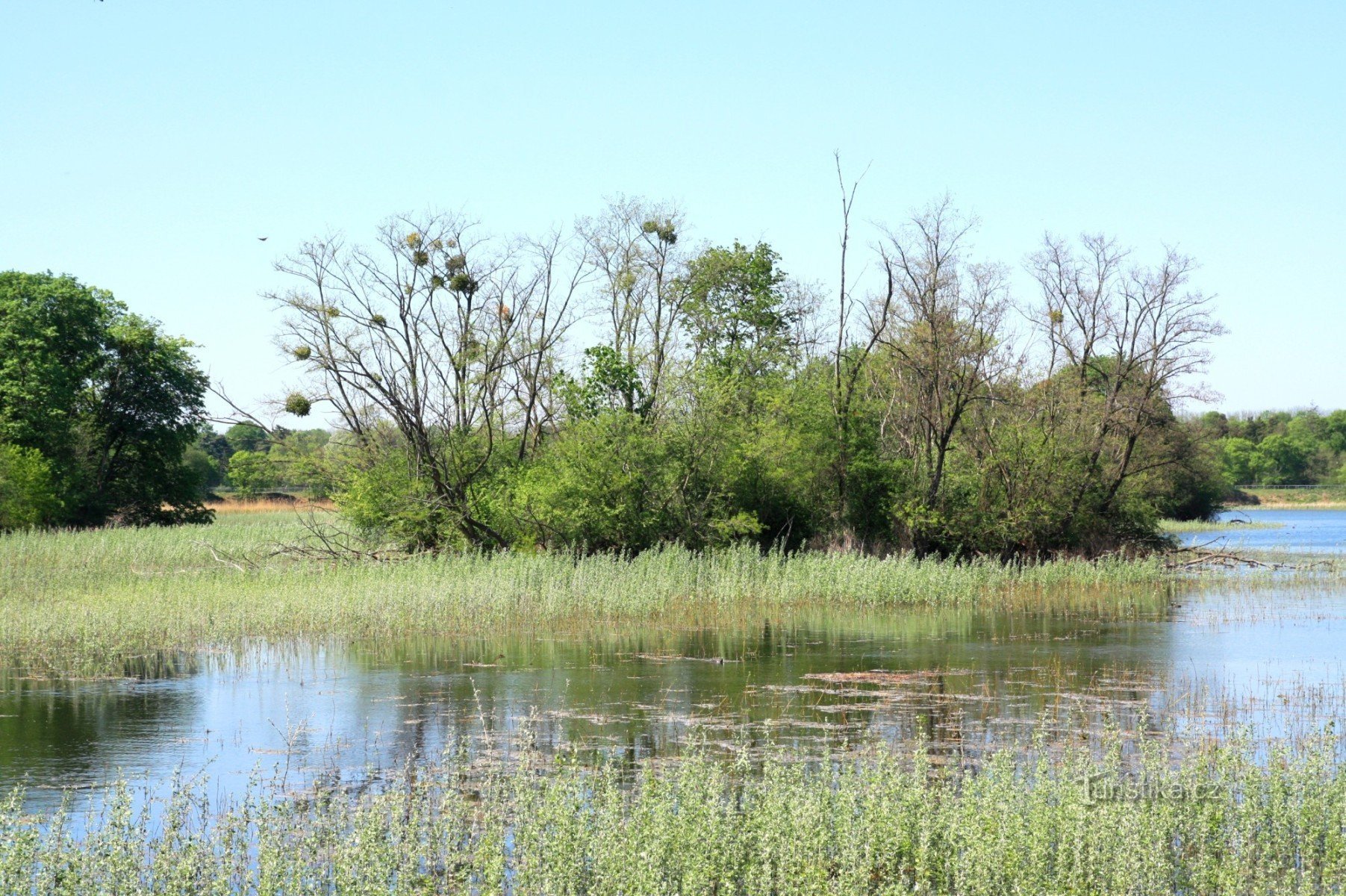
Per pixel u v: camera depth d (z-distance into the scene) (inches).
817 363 1781.5
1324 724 584.1
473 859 374.6
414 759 521.3
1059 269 1656.0
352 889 338.3
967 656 824.9
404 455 1400.1
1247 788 413.7
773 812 373.4
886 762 444.1
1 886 331.6
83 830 424.5
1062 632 954.7
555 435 1525.6
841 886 342.3
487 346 1459.2
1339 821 394.3
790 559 1301.7
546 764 506.0
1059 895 346.0
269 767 510.6
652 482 1392.7
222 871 355.9
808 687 697.6
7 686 689.0
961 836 370.6
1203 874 364.8
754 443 1475.1
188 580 1112.2
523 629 930.7
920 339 1550.2
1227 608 1135.6
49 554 1293.1
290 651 816.3
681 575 1174.3
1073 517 1649.9
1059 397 1638.8
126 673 731.4
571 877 344.8
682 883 345.7
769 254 1921.8
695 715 615.2
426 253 1395.2
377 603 939.3
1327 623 1013.2
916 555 1549.0
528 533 1378.0
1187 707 629.9
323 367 1336.1
